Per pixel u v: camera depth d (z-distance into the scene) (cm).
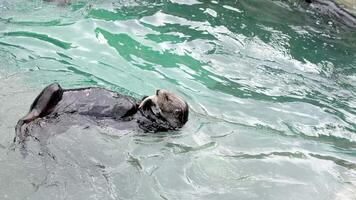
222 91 1662
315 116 1614
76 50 1741
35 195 998
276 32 2223
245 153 1288
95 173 1091
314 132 1509
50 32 1831
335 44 2247
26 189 1010
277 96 1706
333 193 1181
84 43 1797
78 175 1073
